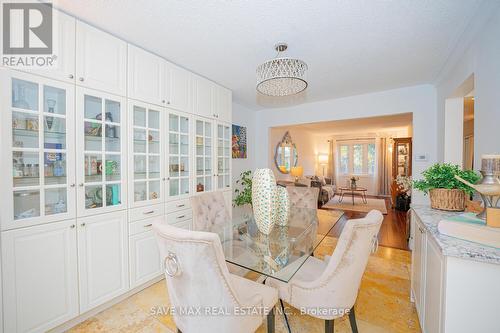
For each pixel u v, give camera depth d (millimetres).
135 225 2051
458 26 1769
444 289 1024
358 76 2834
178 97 2488
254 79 2934
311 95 3637
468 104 3670
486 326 943
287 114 4430
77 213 1665
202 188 2863
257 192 1764
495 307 927
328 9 1580
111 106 1937
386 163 8156
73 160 1645
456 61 2318
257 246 1648
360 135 8594
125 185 1979
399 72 2713
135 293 2072
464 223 1109
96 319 1736
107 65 1851
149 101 2180
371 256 2852
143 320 1729
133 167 2047
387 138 8133
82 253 1688
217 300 990
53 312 1540
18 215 1440
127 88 1996
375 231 1278
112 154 1923
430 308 1269
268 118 4664
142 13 1630
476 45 1835
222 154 3213
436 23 1736
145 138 2170
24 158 1469
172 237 952
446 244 1029
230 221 2289
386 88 3307
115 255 1895
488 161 1163
